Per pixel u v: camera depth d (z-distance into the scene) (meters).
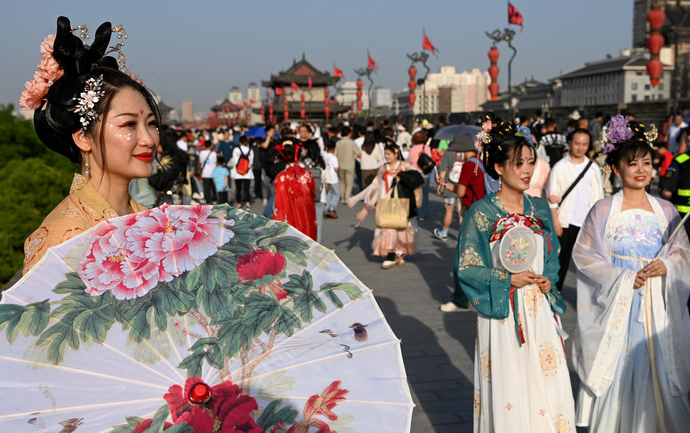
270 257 1.43
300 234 1.50
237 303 1.36
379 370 1.37
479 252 3.47
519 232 3.35
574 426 3.38
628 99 130.88
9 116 11.53
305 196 7.98
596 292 3.79
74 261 1.30
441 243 10.85
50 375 1.18
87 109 1.60
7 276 7.50
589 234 3.90
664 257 3.65
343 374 1.34
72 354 1.21
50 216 1.59
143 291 1.31
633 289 3.67
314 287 1.43
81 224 1.57
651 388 3.61
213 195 16.17
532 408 3.33
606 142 3.92
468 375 5.16
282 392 1.29
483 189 6.81
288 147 8.03
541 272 3.43
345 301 1.43
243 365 1.31
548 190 6.34
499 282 3.34
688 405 3.62
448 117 29.98
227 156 16.44
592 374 3.70
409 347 5.83
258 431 1.25
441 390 4.88
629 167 3.82
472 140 8.02
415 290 7.84
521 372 3.35
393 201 8.73
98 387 1.20
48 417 1.15
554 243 3.54
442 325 6.45
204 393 1.19
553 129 13.30
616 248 3.82
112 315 1.27
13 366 1.17
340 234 11.89
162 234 1.37
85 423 1.16
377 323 1.43
